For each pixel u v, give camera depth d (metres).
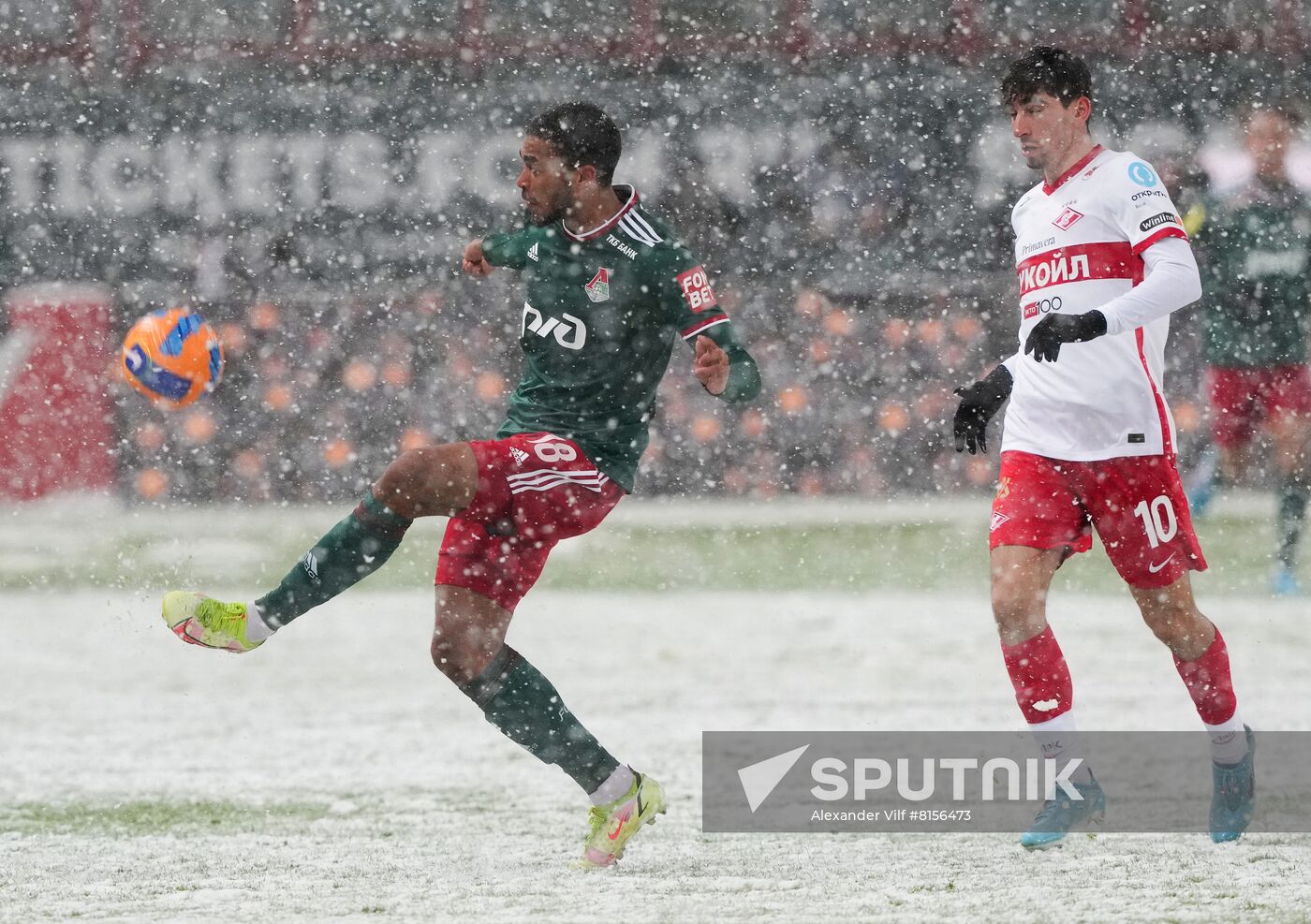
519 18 53.22
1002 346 52.50
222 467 51.56
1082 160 16.81
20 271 51.75
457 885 14.56
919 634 31.59
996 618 16.44
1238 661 27.50
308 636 32.44
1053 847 16.08
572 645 30.80
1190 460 49.44
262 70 52.69
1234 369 35.59
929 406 52.44
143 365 17.08
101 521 48.59
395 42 52.97
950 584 38.38
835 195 53.19
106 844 16.41
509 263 16.64
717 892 14.19
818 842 16.56
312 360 51.94
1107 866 15.16
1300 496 35.03
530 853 16.00
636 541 45.28
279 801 18.75
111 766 20.94
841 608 35.12
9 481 50.59
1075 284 16.61
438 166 52.75
